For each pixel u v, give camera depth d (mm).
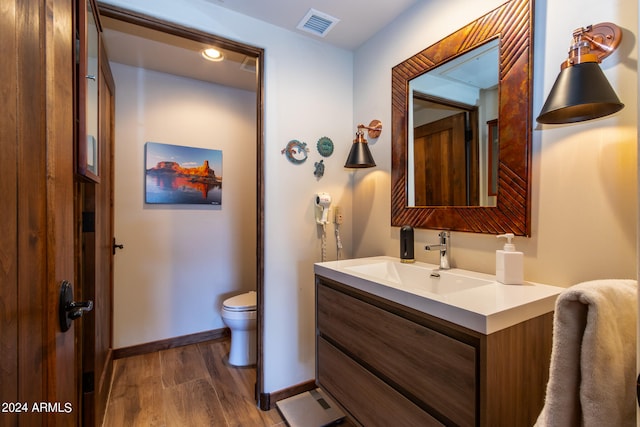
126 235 2311
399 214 1698
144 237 2379
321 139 1949
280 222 1818
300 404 1759
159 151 2414
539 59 1107
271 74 1778
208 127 2617
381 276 1547
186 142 2527
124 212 2303
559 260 1056
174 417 1657
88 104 1122
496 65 1239
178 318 2512
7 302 575
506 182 1198
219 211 2670
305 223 1897
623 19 906
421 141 1582
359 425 1207
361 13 1682
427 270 1403
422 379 936
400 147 1688
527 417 866
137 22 1464
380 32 1839
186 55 2174
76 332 1184
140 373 2092
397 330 1029
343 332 1311
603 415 471
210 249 2635
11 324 583
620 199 920
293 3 1597
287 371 1838
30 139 634
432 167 1524
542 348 911
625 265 911
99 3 1367
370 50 1919
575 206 1018
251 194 2814
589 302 498
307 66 1900
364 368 1192
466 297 920
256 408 1752
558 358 531
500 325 794
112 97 2045
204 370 2145
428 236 1555
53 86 699
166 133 2451
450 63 1425
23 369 609
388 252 1799
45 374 669
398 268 1544
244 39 1692
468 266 1362
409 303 985
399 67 1688
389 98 1778
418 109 1597
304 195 1895
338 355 1344
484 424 771
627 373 494
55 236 704
